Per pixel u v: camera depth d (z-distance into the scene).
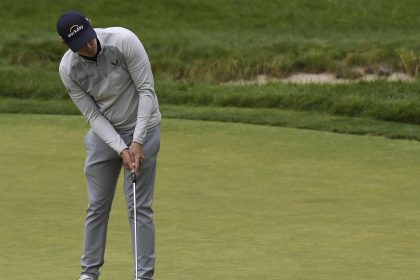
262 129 43.12
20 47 66.62
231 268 23.27
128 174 21.72
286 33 74.06
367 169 35.78
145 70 21.53
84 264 22.42
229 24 77.88
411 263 23.77
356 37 70.50
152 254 22.03
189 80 59.78
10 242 25.97
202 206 30.33
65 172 35.25
